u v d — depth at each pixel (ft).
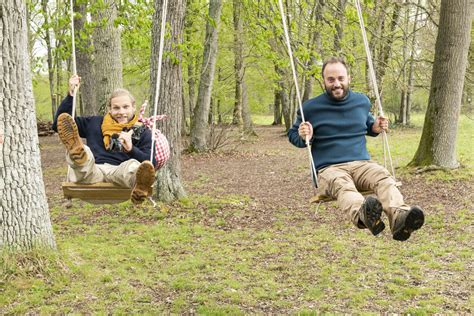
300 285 23.63
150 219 35.42
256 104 126.00
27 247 22.74
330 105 16.46
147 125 17.34
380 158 65.21
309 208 39.17
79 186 16.25
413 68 74.79
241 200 41.73
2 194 21.93
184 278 24.30
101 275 23.91
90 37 45.39
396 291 22.50
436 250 28.07
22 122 22.07
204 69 70.03
